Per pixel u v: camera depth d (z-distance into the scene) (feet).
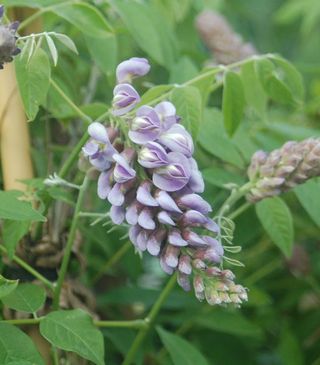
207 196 1.80
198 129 1.36
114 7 1.70
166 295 1.49
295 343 2.01
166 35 1.83
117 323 1.49
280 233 1.53
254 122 1.96
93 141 1.16
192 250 1.14
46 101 1.53
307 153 1.31
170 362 1.78
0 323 1.21
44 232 1.47
